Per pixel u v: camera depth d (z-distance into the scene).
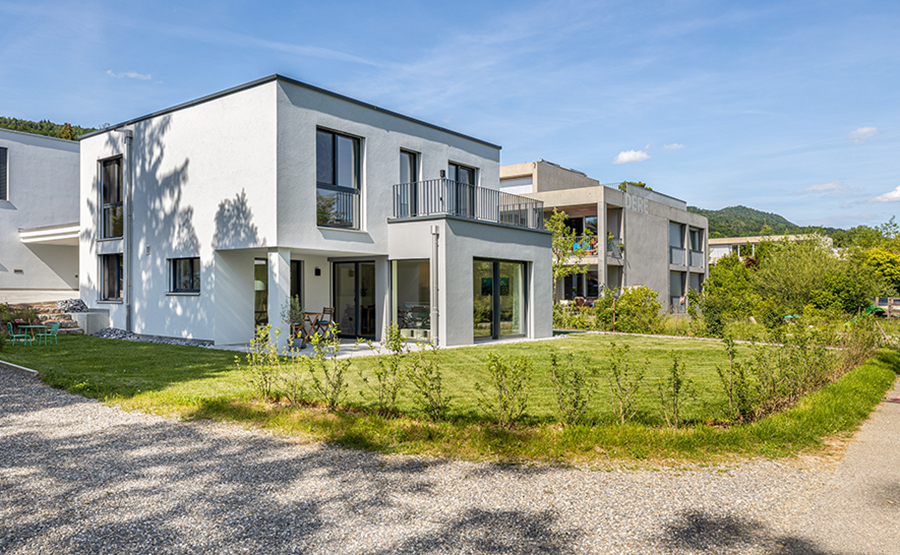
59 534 3.30
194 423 5.91
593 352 11.98
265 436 5.45
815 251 24.67
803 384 7.40
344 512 3.66
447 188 14.79
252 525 3.45
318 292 15.20
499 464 4.67
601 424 5.58
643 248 27.73
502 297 15.27
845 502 3.87
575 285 27.62
